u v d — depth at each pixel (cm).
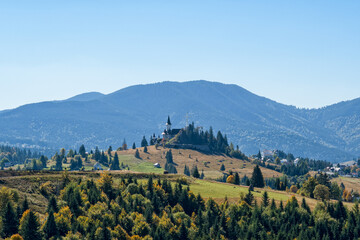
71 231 16362
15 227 15925
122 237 17712
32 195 19350
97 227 17200
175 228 19325
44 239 15712
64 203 18538
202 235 19062
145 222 18812
